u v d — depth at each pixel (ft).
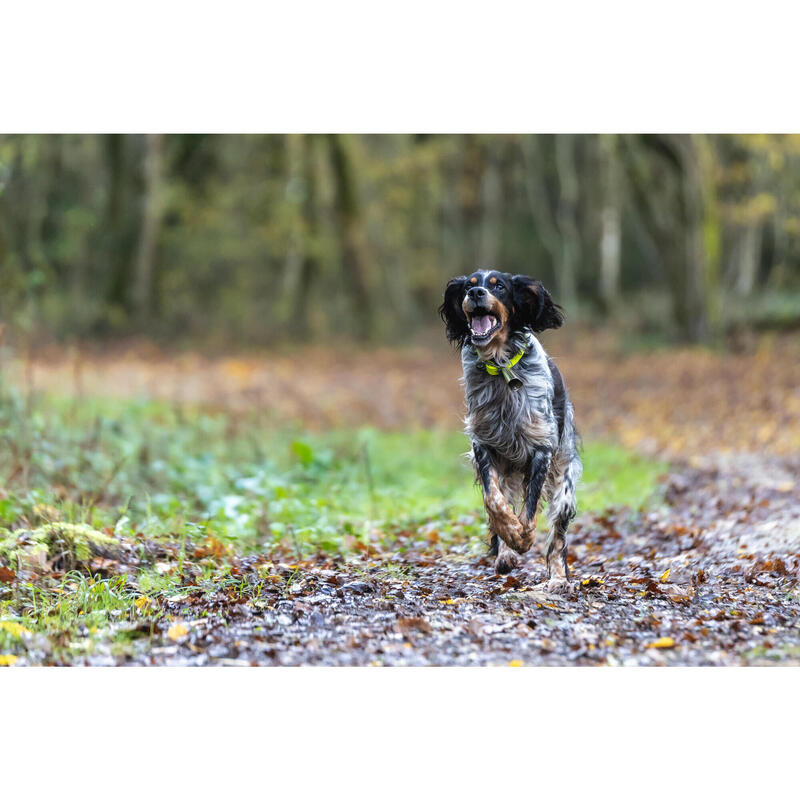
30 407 33.37
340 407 57.57
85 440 35.09
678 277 89.56
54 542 22.43
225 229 116.67
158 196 106.32
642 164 92.48
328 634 18.84
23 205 95.20
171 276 110.93
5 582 20.71
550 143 122.62
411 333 113.19
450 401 60.59
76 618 19.11
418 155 116.57
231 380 69.15
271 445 41.65
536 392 22.44
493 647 18.16
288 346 102.17
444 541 27.58
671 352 82.58
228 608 19.94
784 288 110.52
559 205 128.67
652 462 41.45
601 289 123.34
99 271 103.55
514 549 22.06
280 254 117.70
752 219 103.04
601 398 60.64
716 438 46.80
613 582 22.57
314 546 26.30
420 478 37.29
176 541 24.93
